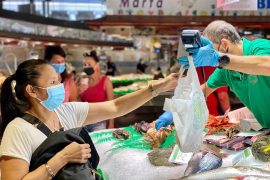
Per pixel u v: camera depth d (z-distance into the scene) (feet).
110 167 7.29
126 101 7.48
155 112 15.78
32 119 6.10
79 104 7.27
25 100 6.23
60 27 32.37
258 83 7.74
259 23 13.07
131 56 57.21
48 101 6.27
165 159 6.81
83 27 36.96
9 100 6.28
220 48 7.58
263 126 8.16
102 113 7.36
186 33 5.66
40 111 6.31
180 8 13.60
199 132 5.73
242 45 7.59
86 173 5.59
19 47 26.73
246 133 7.70
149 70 50.34
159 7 13.83
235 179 5.43
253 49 7.35
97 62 14.02
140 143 8.07
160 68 37.09
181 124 5.62
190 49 5.76
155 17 13.92
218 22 7.75
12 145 5.74
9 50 25.70
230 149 7.08
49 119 6.45
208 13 13.42
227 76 8.65
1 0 31.86
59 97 6.38
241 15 13.11
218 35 7.56
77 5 54.24
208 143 7.45
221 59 6.14
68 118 6.93
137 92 7.54
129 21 14.29
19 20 26.00
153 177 6.30
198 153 6.37
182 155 6.74
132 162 6.93
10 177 5.60
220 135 8.09
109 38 42.91
